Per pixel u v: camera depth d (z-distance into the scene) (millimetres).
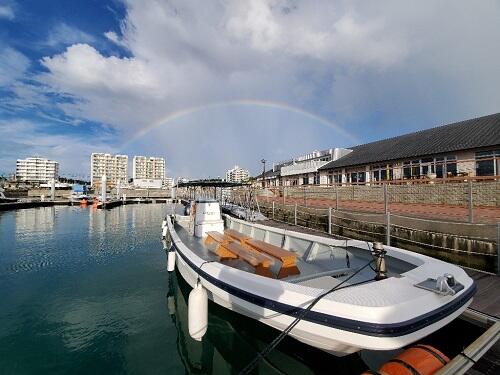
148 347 5145
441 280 3473
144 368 4547
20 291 8039
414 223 8930
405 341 3018
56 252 13234
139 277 9336
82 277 9352
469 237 7367
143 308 6836
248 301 4203
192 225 10766
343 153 31969
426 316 3166
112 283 8719
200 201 10289
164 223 14500
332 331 3268
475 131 19266
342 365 4266
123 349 5086
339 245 6055
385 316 3004
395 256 4957
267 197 24641
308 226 14508
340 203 17516
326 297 3389
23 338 5484
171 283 8688
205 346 5039
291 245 7582
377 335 2955
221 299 4980
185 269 6969
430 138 22422
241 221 10289
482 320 4141
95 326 5949
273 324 4047
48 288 8281
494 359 3439
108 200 52844
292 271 5785
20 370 4500
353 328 3092
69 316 6426
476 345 3465
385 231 9914
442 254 8000
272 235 8367
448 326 4469
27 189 68438
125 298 7484
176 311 6664
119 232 19688
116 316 6430
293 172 36062
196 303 4402
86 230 20672
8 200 45875
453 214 10117
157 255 12586
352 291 3471
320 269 6266
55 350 5062
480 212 10328
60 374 4406
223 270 4879
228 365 4578
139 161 144250
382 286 3574
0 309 6828
